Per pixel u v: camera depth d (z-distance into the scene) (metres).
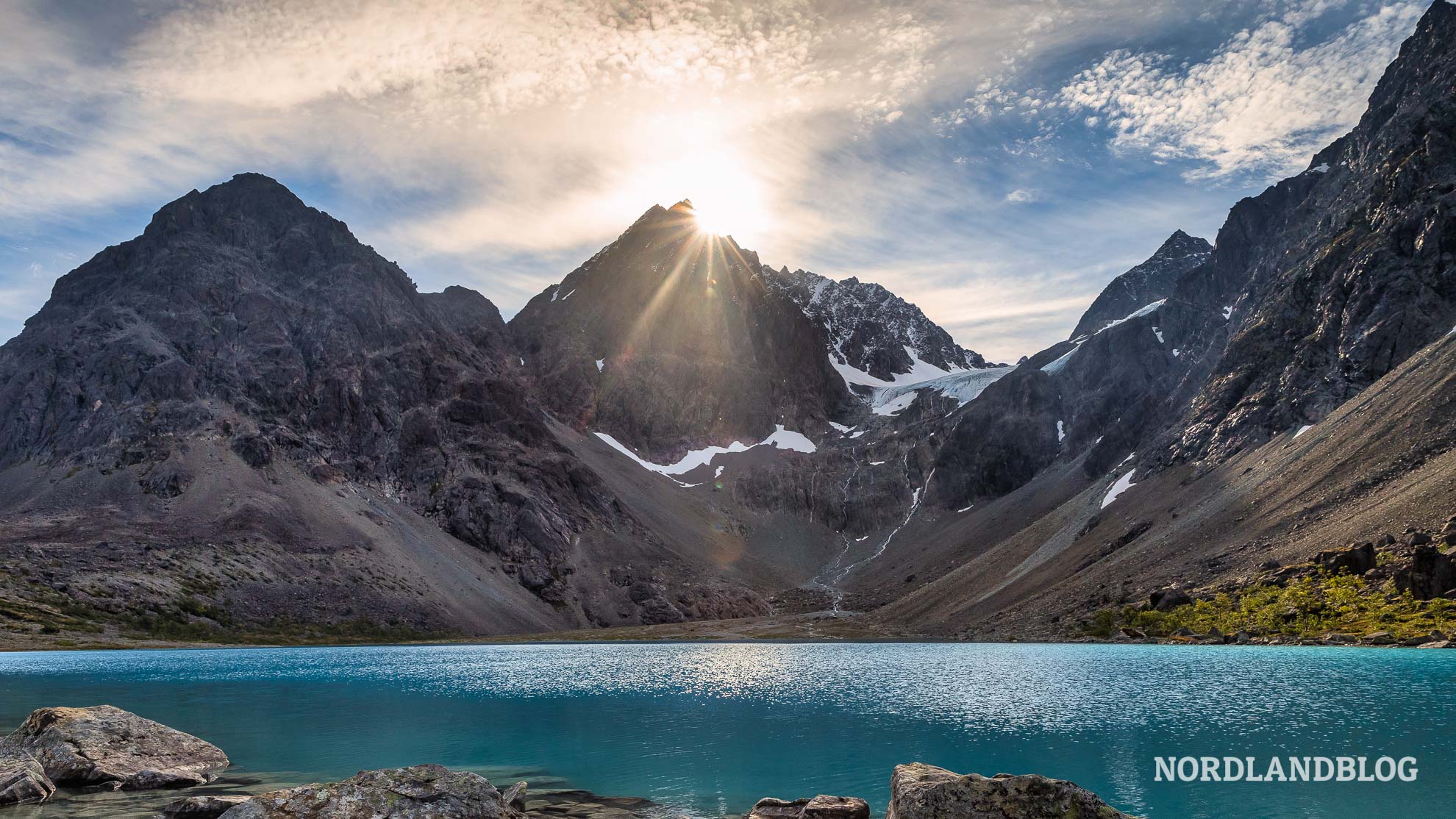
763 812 27.95
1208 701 49.53
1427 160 154.50
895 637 149.62
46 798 31.62
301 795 24.94
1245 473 133.50
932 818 22.14
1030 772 34.59
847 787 33.53
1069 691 57.31
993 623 133.12
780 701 58.75
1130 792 31.23
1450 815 27.83
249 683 75.12
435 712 55.44
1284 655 70.12
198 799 28.78
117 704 60.81
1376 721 41.38
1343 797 29.91
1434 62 195.88
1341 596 81.81
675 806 30.97
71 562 158.75
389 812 24.75
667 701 59.94
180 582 161.00
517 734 46.47
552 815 29.66
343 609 168.75
